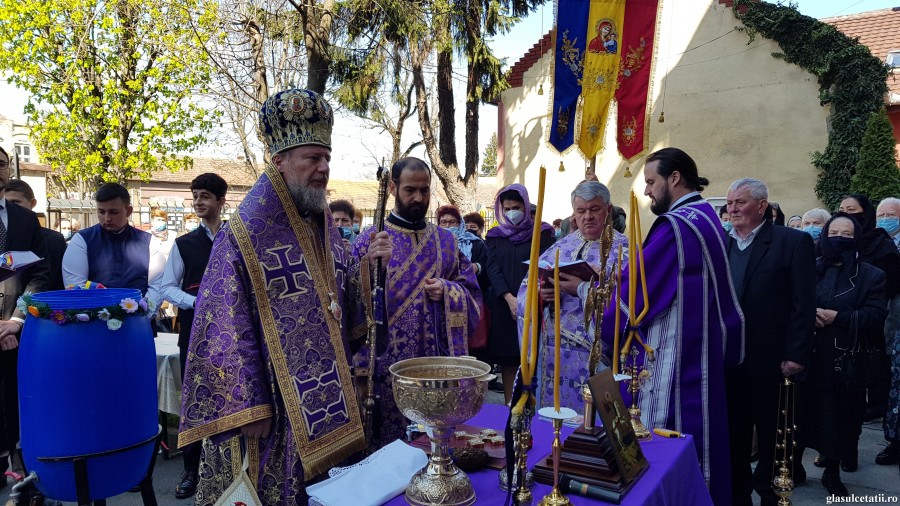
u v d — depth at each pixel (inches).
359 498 55.6
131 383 82.0
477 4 425.7
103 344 79.0
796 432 137.3
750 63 437.4
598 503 57.0
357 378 99.5
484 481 61.1
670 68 462.6
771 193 434.3
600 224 112.4
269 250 75.0
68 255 141.3
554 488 55.0
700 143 455.5
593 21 302.8
